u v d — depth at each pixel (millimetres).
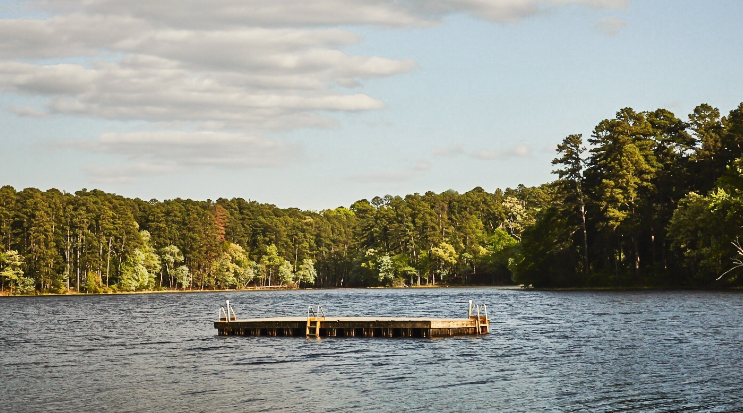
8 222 143375
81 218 149750
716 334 42188
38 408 25922
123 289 154875
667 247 110062
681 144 110312
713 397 25750
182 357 38188
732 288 93438
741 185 89562
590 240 116125
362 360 35688
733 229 87062
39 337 50781
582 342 40875
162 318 70688
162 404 26328
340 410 25031
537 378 30016
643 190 109438
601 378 29641
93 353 40656
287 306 95312
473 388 28266
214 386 29484
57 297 133625
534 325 51812
